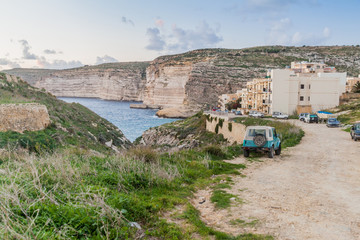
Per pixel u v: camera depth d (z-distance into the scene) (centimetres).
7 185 556
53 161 891
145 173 914
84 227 448
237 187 936
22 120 2255
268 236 530
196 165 1239
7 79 4006
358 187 937
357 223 606
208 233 540
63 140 2380
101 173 846
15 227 404
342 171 1224
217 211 695
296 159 1559
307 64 8906
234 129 4078
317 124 4503
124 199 616
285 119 5653
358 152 1816
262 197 811
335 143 2319
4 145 1677
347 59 17400
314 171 1228
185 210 657
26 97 3631
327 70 8731
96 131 3853
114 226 481
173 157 1385
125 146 4188
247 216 649
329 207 718
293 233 551
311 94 6731
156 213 616
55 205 501
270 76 7325
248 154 1619
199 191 898
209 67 16288
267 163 1434
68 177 719
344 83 7712
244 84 14262
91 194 591
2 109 2106
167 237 502
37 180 637
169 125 7238
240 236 529
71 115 3991
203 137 5188
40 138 2072
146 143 6500
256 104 7800
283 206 726
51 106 3731
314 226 588
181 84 18675
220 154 1565
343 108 5769
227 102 11250
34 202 490
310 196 824
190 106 15325
